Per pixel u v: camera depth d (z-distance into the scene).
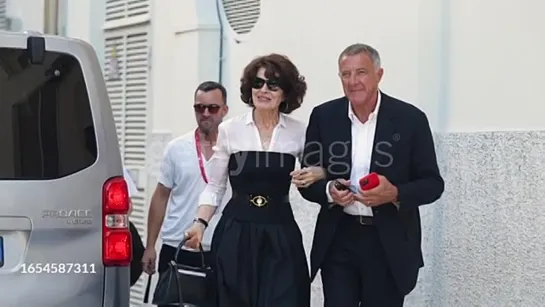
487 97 7.11
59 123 5.76
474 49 7.22
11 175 5.64
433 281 7.52
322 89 8.74
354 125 6.23
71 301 5.74
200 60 10.30
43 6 14.73
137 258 7.69
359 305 6.38
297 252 6.22
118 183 5.86
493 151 7.00
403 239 6.16
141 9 11.84
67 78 5.80
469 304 7.20
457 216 7.29
